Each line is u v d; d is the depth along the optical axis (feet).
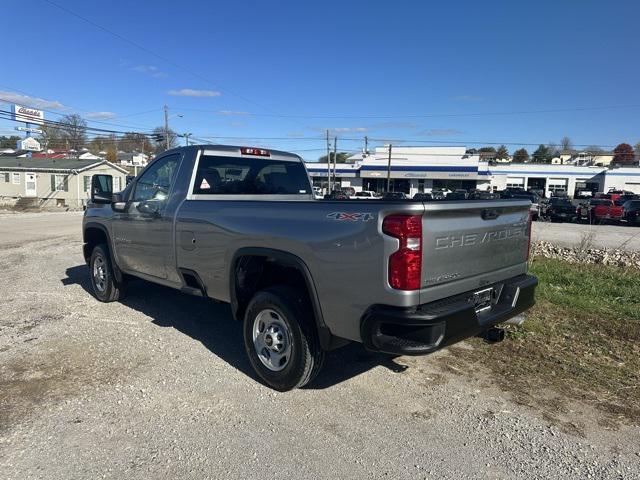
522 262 14.25
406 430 11.26
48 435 10.74
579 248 41.78
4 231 56.54
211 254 14.89
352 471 9.68
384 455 10.25
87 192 148.66
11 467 9.57
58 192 145.89
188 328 18.08
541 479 9.56
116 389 12.99
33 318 19.06
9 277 27.32
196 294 15.93
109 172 158.20
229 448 10.39
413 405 12.46
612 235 68.18
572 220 100.22
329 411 12.06
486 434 11.15
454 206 10.99
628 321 19.57
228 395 12.81
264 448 10.41
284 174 19.62
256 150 18.53
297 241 12.12
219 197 17.11
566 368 14.90
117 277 20.66
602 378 14.25
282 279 14.30
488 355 15.84
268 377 13.17
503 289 13.28
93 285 22.33
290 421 11.55
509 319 13.53
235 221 13.92
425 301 10.61
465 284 11.71
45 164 152.56
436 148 206.08
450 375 14.30
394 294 10.32
